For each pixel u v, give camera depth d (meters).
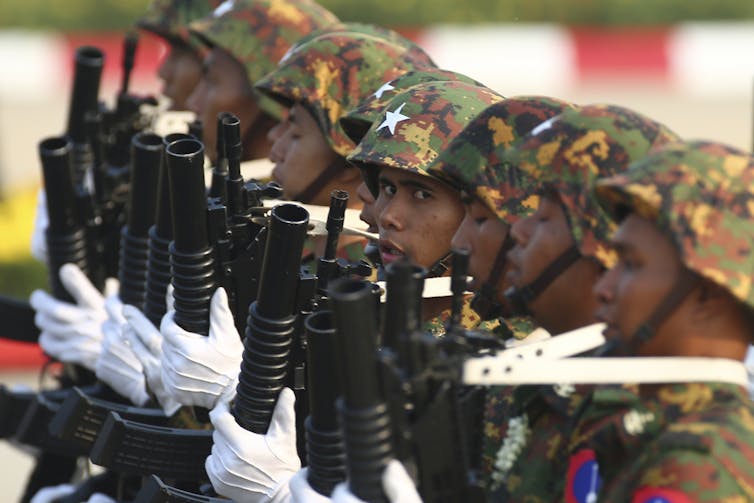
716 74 48.88
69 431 16.50
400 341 10.30
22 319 21.48
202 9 22.91
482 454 11.95
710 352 10.37
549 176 11.53
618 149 11.50
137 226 17.14
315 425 11.98
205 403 14.20
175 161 13.78
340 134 16.78
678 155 10.30
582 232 11.32
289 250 12.82
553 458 11.54
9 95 49.47
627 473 10.36
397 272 10.23
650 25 52.41
